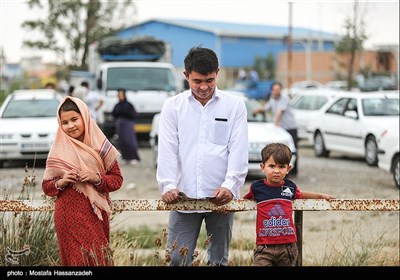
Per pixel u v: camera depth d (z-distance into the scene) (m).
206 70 5.14
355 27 29.91
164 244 7.63
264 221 5.19
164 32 68.25
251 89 53.34
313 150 22.39
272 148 5.20
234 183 5.22
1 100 25.59
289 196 5.23
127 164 18.44
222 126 5.31
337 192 13.27
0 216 6.26
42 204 5.27
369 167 17.61
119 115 18.50
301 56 61.31
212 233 5.59
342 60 40.69
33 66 52.50
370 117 18.06
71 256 5.07
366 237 7.79
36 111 18.30
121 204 5.28
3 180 13.80
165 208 5.26
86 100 21.88
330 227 9.91
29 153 16.97
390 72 40.41
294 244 5.23
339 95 19.86
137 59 26.17
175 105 5.35
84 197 5.10
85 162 5.07
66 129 5.09
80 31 43.34
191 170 5.31
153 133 17.72
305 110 23.27
